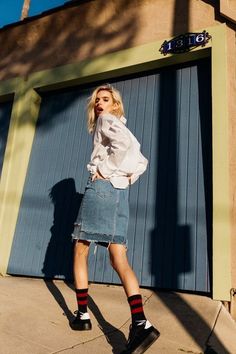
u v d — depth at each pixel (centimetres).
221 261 273
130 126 370
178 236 309
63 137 415
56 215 381
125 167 199
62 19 462
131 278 179
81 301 204
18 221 401
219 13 353
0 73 490
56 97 444
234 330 228
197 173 320
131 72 390
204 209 306
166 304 262
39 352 176
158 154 345
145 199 334
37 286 314
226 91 315
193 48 350
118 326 218
